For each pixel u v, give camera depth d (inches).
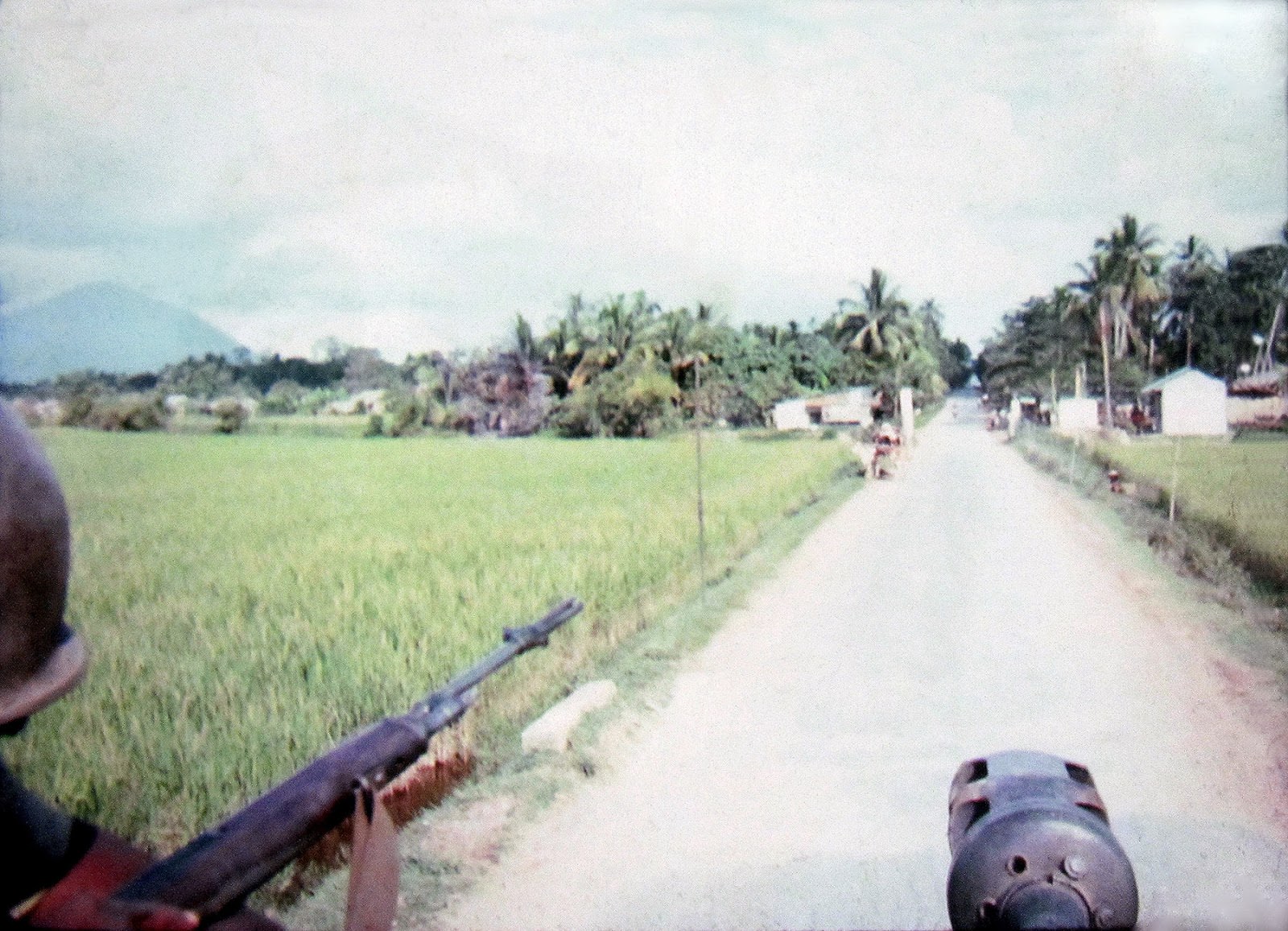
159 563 275.1
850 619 219.1
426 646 213.6
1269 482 284.0
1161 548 255.0
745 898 130.5
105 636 223.3
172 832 157.3
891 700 183.2
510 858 143.2
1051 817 56.2
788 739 170.9
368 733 46.8
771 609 234.7
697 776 161.0
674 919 123.8
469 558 287.1
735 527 315.6
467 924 127.0
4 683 34.5
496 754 183.0
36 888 37.2
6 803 36.5
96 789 164.6
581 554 287.4
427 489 362.9
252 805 41.0
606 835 146.4
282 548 293.4
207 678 202.1
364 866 42.7
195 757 171.0
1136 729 170.7
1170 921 124.4
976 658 198.2
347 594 250.8
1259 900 127.0
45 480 37.1
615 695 196.9
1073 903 53.9
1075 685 184.5
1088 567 242.1
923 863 137.3
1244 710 177.0
